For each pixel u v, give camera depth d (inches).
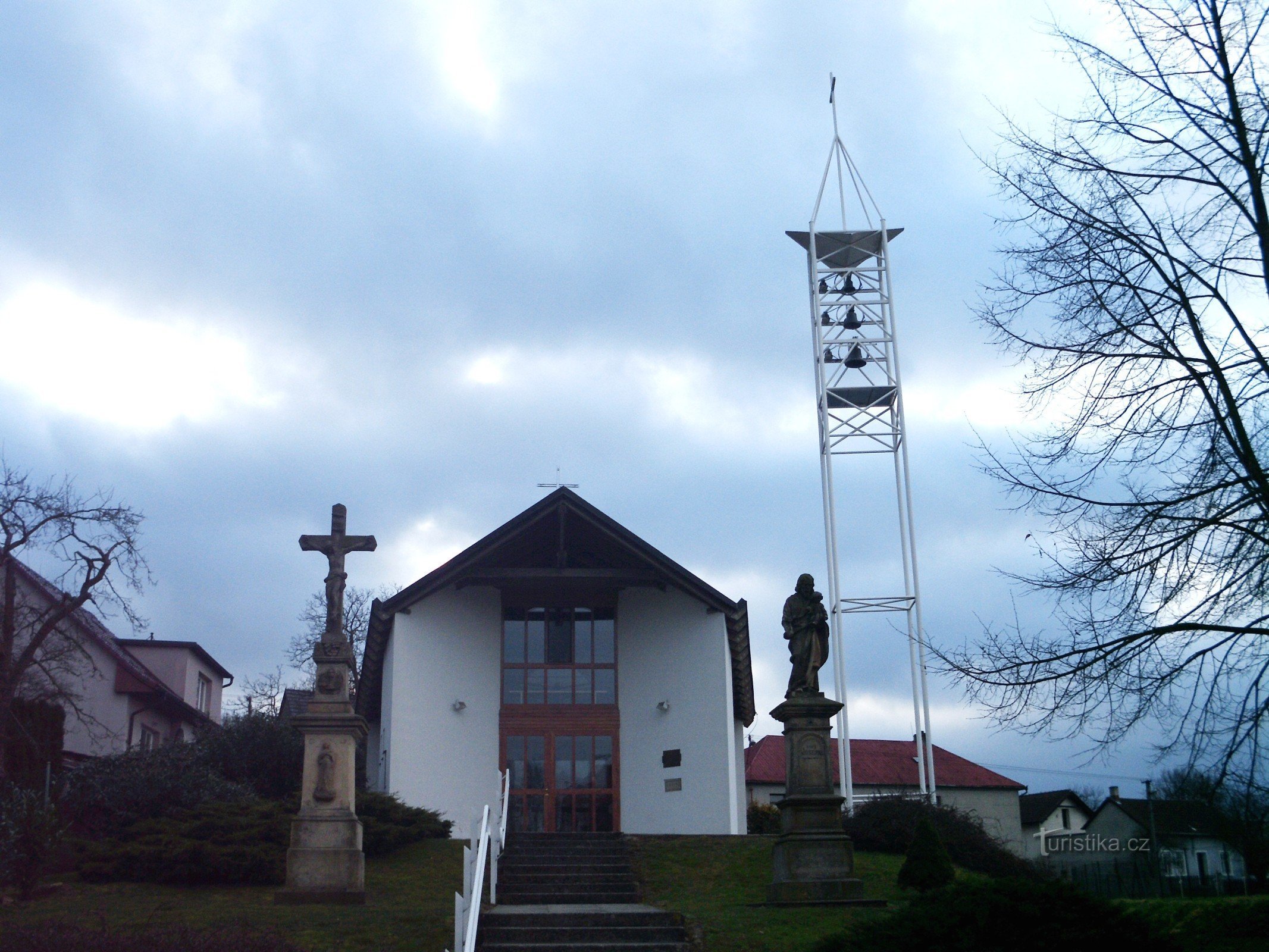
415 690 1081.4
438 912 631.2
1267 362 446.3
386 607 1087.0
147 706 1417.3
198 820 772.0
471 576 1080.2
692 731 1092.5
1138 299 474.0
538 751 1101.1
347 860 668.7
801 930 592.7
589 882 761.6
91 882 730.8
